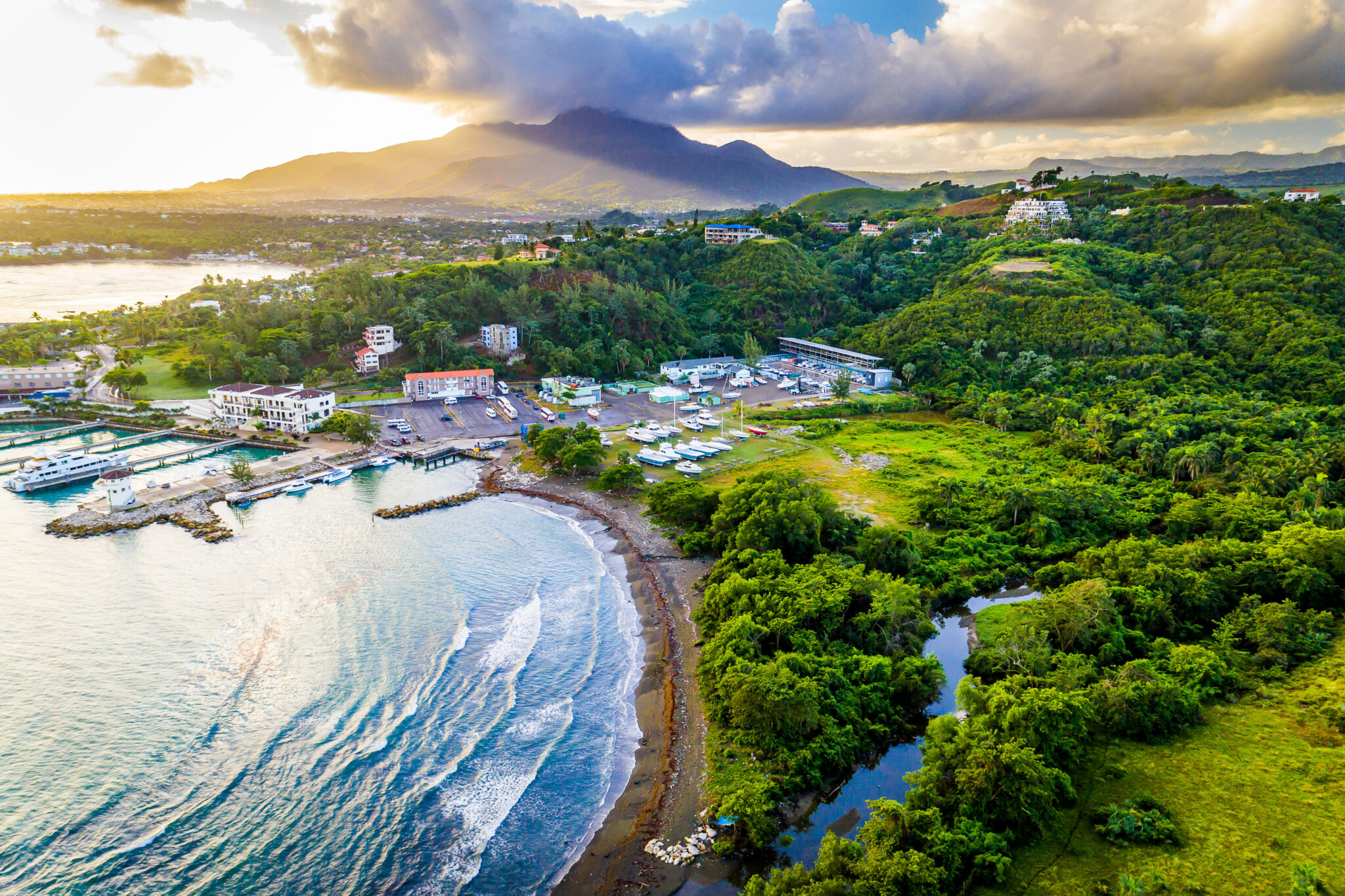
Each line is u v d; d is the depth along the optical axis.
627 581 116.19
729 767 74.25
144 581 108.62
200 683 84.44
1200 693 80.06
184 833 64.19
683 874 63.22
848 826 68.31
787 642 91.00
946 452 179.50
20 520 130.75
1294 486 133.00
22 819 64.25
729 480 155.75
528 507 146.38
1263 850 60.12
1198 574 99.38
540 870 63.34
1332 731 73.69
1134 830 62.09
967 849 59.00
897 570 112.81
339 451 174.38
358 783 71.19
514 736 79.44
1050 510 128.25
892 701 83.75
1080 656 84.62
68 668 86.38
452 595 108.75
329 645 93.81
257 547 121.88
